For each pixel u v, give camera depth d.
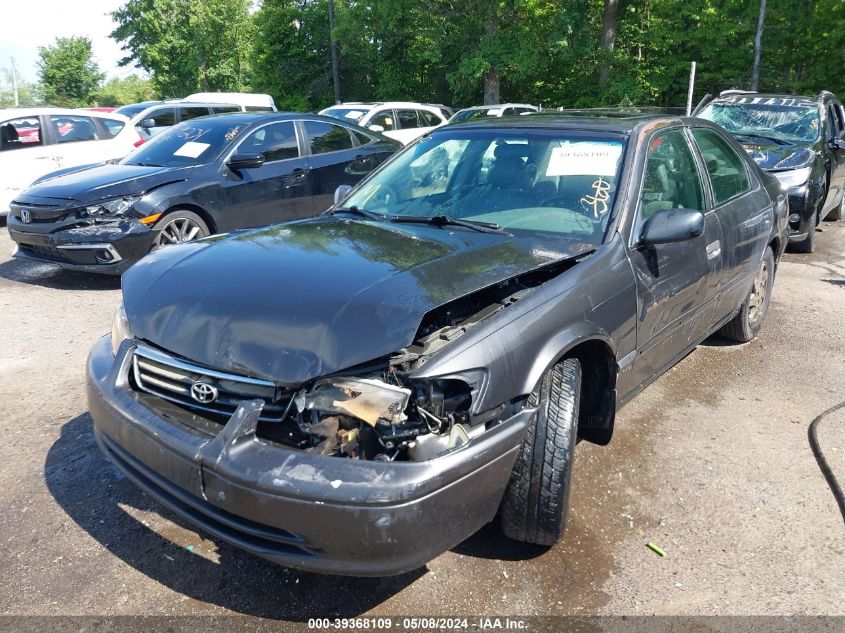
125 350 2.72
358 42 30.06
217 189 6.94
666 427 4.01
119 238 6.29
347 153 8.30
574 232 3.29
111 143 10.98
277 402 2.32
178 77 41.62
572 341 2.73
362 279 2.60
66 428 3.87
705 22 24.62
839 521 3.15
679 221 3.19
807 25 24.62
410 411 2.31
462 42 26.48
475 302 2.79
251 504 2.18
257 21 35.88
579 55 24.58
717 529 3.08
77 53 56.34
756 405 4.33
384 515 2.11
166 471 2.39
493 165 3.74
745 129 9.26
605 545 2.96
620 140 3.60
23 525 3.00
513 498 2.65
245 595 2.61
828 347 5.37
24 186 10.12
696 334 4.18
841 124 10.57
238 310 2.49
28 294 6.55
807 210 8.03
